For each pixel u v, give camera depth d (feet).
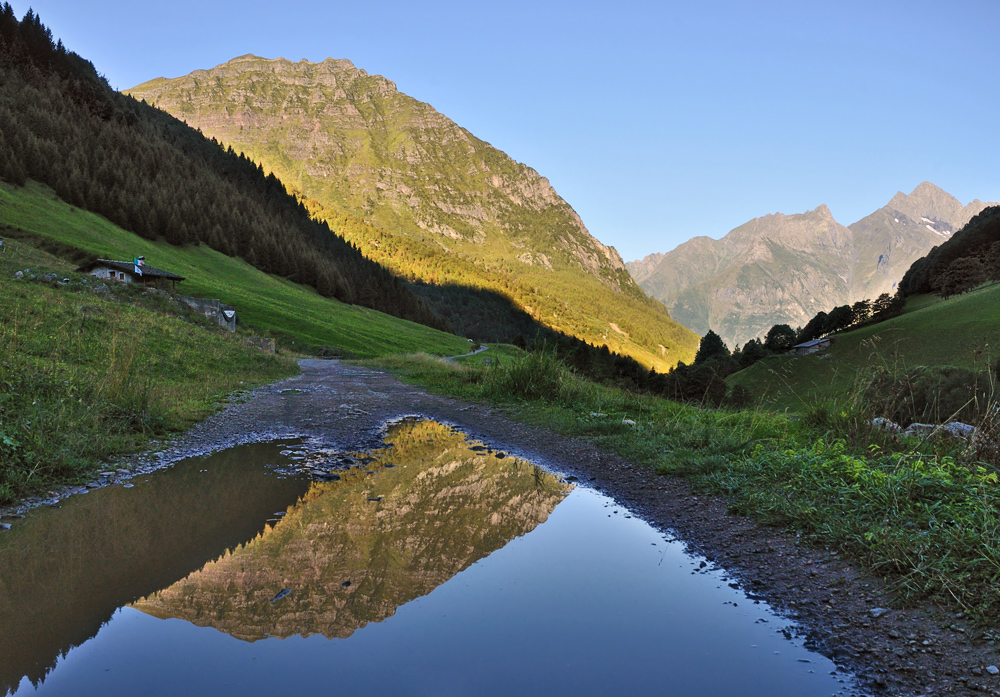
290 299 321.73
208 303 135.13
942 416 24.77
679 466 22.85
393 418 38.04
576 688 8.79
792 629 11.05
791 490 18.38
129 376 29.91
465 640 10.36
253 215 474.08
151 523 16.17
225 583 12.48
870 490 16.24
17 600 11.57
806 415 28.53
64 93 448.65
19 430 20.34
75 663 9.32
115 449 23.50
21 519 16.19
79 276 82.99
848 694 8.89
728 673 9.39
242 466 23.26
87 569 13.10
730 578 13.44
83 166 351.67
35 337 40.40
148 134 508.12
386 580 12.88
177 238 350.43
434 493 20.22
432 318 540.11
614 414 34.76
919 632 10.57
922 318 254.68
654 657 9.89
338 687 8.71
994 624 10.34
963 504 14.64
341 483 21.16
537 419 35.78
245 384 53.06
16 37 449.06
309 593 12.14
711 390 71.15
